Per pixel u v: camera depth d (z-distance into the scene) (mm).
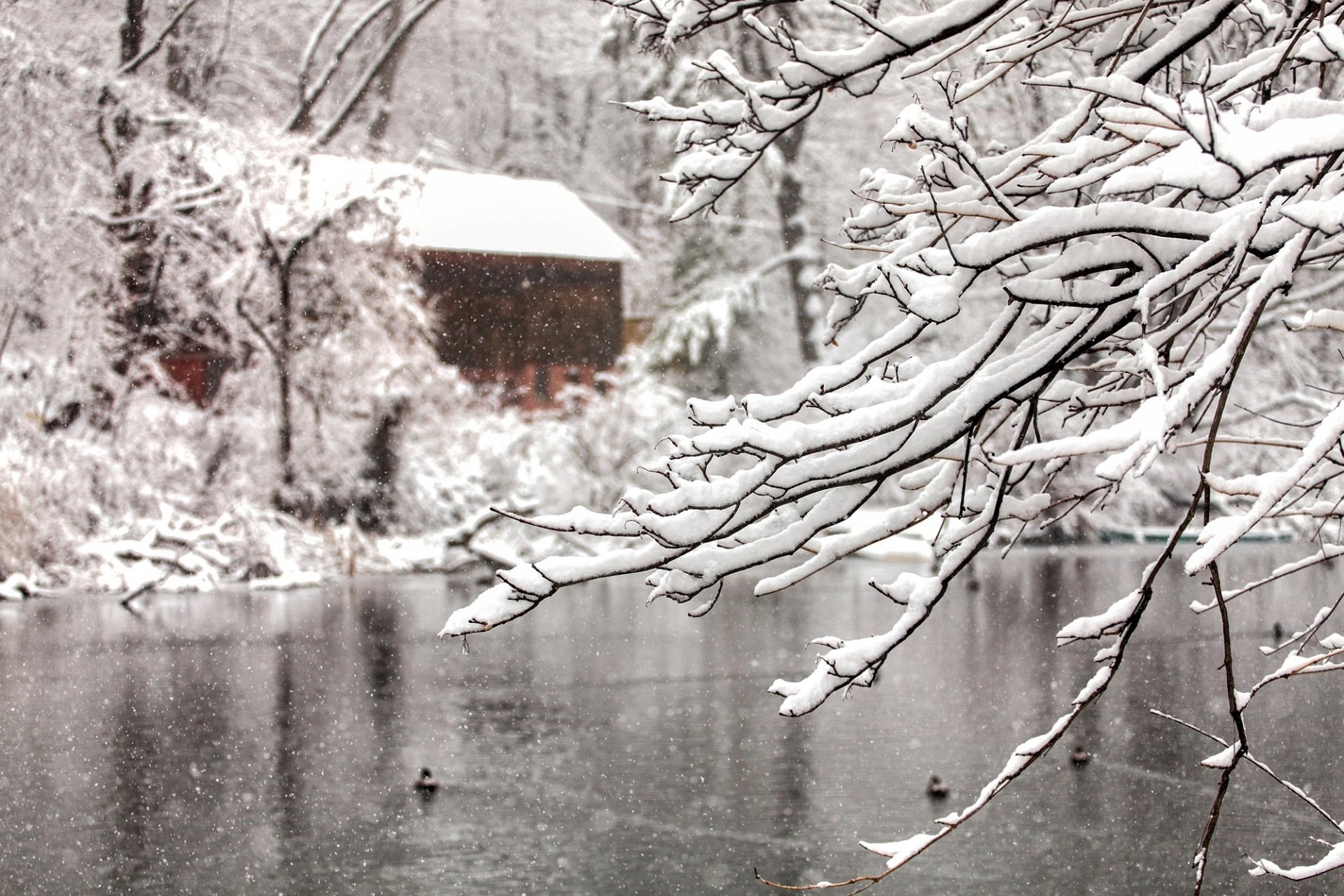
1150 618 19625
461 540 28109
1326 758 10758
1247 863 8219
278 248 28453
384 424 28766
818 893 7773
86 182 27984
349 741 11750
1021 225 3549
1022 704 12977
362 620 19906
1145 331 3438
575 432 32062
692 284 44844
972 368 3760
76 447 24656
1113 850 8484
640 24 4785
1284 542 32969
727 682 14555
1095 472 2992
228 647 17219
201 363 30953
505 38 52719
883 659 3895
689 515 3773
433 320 30438
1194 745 11297
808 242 43094
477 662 16078
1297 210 3100
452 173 49375
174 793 10055
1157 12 4570
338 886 8016
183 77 38312
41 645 17344
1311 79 6043
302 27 44969
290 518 27188
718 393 44062
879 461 3830
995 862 8266
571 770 10664
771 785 10125
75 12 32531
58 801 9859
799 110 4562
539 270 46531
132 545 24203
